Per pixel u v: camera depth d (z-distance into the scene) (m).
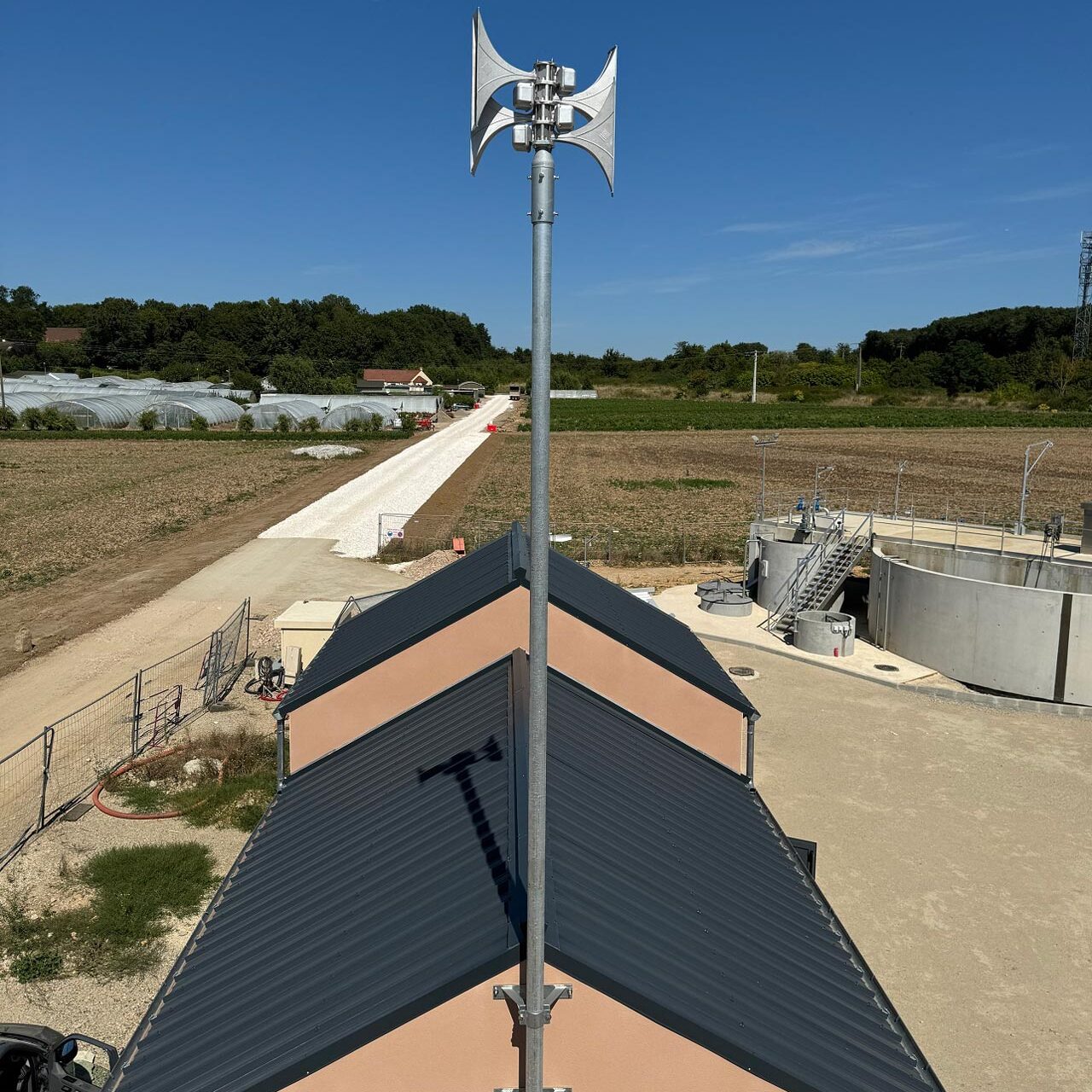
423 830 8.20
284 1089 6.00
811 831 16.19
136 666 24.61
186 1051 6.48
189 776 17.78
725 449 90.00
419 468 70.44
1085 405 142.62
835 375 197.62
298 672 22.61
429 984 6.09
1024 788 17.92
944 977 12.30
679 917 7.23
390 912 7.12
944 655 24.44
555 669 11.52
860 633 28.75
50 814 16.33
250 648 26.31
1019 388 156.50
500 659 11.57
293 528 45.09
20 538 42.38
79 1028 11.13
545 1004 5.84
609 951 6.32
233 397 132.50
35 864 14.57
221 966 7.38
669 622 14.72
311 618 22.59
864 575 33.62
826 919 8.52
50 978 12.03
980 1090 10.36
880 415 131.38
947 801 17.36
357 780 10.08
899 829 16.27
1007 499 56.38
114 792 17.27
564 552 40.62
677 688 11.63
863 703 22.52
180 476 64.12
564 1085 6.18
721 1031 6.12
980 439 101.56
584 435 105.00
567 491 60.12
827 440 100.06
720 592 30.62
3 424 94.88
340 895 7.70
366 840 8.51
